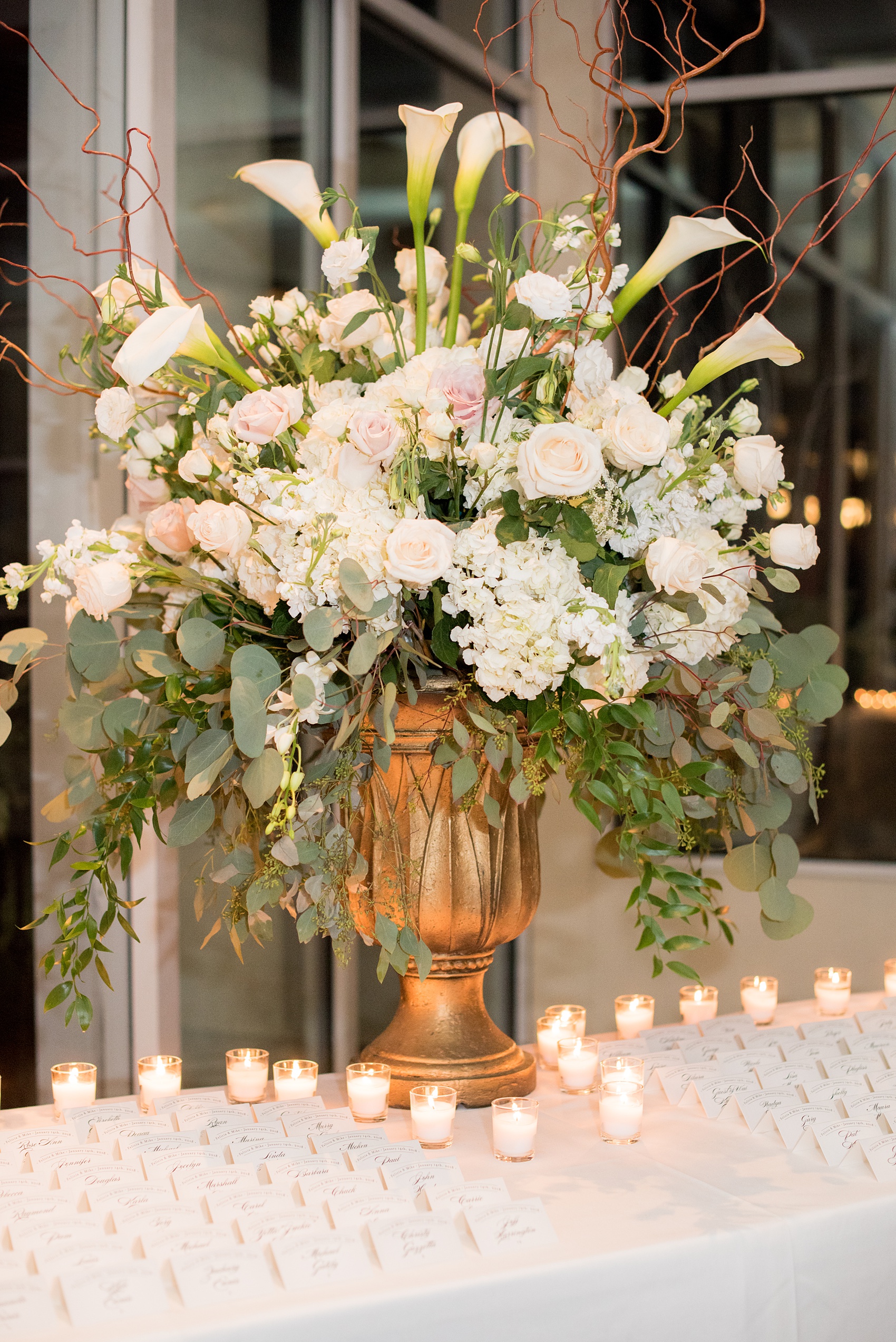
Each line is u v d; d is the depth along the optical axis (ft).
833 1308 4.28
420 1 9.99
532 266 5.12
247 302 8.44
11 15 7.46
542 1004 11.18
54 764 7.39
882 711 10.64
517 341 4.78
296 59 8.89
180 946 7.86
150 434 5.29
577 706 4.48
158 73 7.49
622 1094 4.95
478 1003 5.48
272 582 4.58
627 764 4.49
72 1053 7.48
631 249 11.08
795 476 10.86
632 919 10.91
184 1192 4.23
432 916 5.06
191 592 5.05
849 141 10.76
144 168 7.50
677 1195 4.41
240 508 4.62
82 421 7.50
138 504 5.75
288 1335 3.49
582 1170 4.64
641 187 11.07
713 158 10.98
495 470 4.53
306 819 4.42
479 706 4.60
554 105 11.13
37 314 7.48
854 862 10.60
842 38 10.74
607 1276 3.85
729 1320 4.03
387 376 4.80
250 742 4.21
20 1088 7.41
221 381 5.28
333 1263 3.74
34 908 7.43
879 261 10.74
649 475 4.87
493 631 4.33
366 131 9.46
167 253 7.63
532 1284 3.76
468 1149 4.84
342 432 4.61
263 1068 5.46
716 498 5.16
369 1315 3.57
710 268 10.89
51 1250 3.74
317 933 4.82
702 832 5.74
